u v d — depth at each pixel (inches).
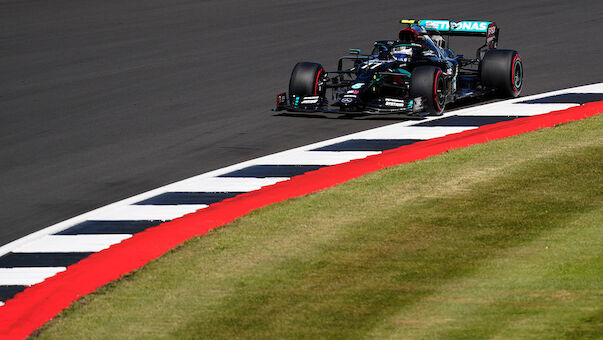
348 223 1528.1
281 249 1422.2
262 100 2578.7
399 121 2292.1
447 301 1219.2
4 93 2787.9
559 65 2952.8
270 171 1887.3
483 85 2495.1
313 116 2377.0
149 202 1715.1
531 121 2235.5
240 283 1299.2
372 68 2325.3
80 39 3705.7
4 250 1498.5
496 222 1514.5
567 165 1822.1
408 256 1380.4
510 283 1269.7
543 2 4224.9
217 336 1142.3
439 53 2443.4
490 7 4153.5
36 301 1290.6
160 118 2405.3
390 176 1787.6
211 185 1806.1
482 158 1897.1
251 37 3646.7
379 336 1123.3
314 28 3804.1
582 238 1428.4
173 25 3981.3
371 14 4084.6
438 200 1632.6
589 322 1141.1
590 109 2338.8
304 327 1155.9
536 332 1119.0
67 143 2181.3
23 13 4384.8
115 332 1166.3
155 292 1282.0
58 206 1717.5
